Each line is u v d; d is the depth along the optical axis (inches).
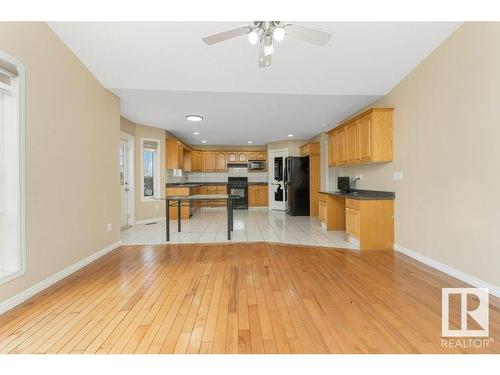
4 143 87.0
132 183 229.9
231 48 119.0
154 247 160.1
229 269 120.6
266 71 135.1
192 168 345.1
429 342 66.4
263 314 80.4
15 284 86.5
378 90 152.6
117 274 114.6
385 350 63.4
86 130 127.8
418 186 129.9
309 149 282.2
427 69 122.3
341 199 207.8
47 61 101.0
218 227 224.8
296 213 290.5
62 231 109.9
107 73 132.6
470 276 101.2
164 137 257.1
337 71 135.0
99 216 139.8
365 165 183.8
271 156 345.7
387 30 107.4
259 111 193.9
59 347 65.1
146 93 154.3
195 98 164.1
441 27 105.2
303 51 120.8
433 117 118.7
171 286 101.7
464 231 103.4
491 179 91.7
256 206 356.5
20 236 88.0
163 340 67.8
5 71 83.4
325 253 145.9
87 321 76.8
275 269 120.3
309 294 94.2
